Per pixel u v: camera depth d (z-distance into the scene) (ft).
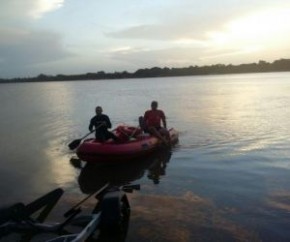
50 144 24.14
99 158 17.92
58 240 9.49
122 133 19.65
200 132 26.17
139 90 98.84
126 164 18.17
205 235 10.05
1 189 14.65
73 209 11.04
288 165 16.61
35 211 11.39
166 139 21.36
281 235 9.93
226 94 68.90
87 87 145.48
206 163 17.51
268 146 20.68
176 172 16.21
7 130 31.17
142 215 11.41
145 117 22.02
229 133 25.34
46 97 82.53
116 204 10.44
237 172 15.79
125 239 9.95
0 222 10.48
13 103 66.39
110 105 53.83
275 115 34.88
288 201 12.29
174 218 11.15
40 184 15.28
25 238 10.22
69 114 43.19
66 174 16.76
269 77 181.27
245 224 10.64
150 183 14.79
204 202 12.41
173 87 110.11
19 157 20.33
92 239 9.99
